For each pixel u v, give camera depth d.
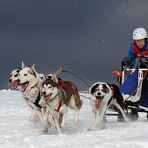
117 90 9.19
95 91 8.10
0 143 6.70
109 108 9.52
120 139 6.09
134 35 9.59
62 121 7.91
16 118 10.36
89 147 5.72
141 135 6.48
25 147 6.22
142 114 11.60
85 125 9.00
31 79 8.27
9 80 9.00
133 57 9.80
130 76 9.47
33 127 8.80
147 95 9.78
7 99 15.23
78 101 8.97
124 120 9.37
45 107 8.17
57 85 7.68
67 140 6.78
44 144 6.47
